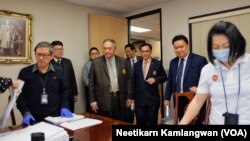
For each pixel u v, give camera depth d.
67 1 3.87
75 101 3.57
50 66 1.92
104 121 1.68
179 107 1.91
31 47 3.45
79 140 1.24
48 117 1.74
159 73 3.05
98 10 4.38
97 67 2.64
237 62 1.13
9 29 3.24
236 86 1.14
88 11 4.23
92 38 4.12
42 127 1.33
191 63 2.46
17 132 1.29
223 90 1.18
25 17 3.39
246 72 1.13
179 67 2.56
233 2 3.17
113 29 4.43
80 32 4.09
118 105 2.66
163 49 3.99
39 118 1.85
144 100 2.96
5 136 1.22
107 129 1.47
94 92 2.67
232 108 1.16
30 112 1.82
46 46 1.80
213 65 1.21
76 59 4.02
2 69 3.18
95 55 3.80
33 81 1.86
